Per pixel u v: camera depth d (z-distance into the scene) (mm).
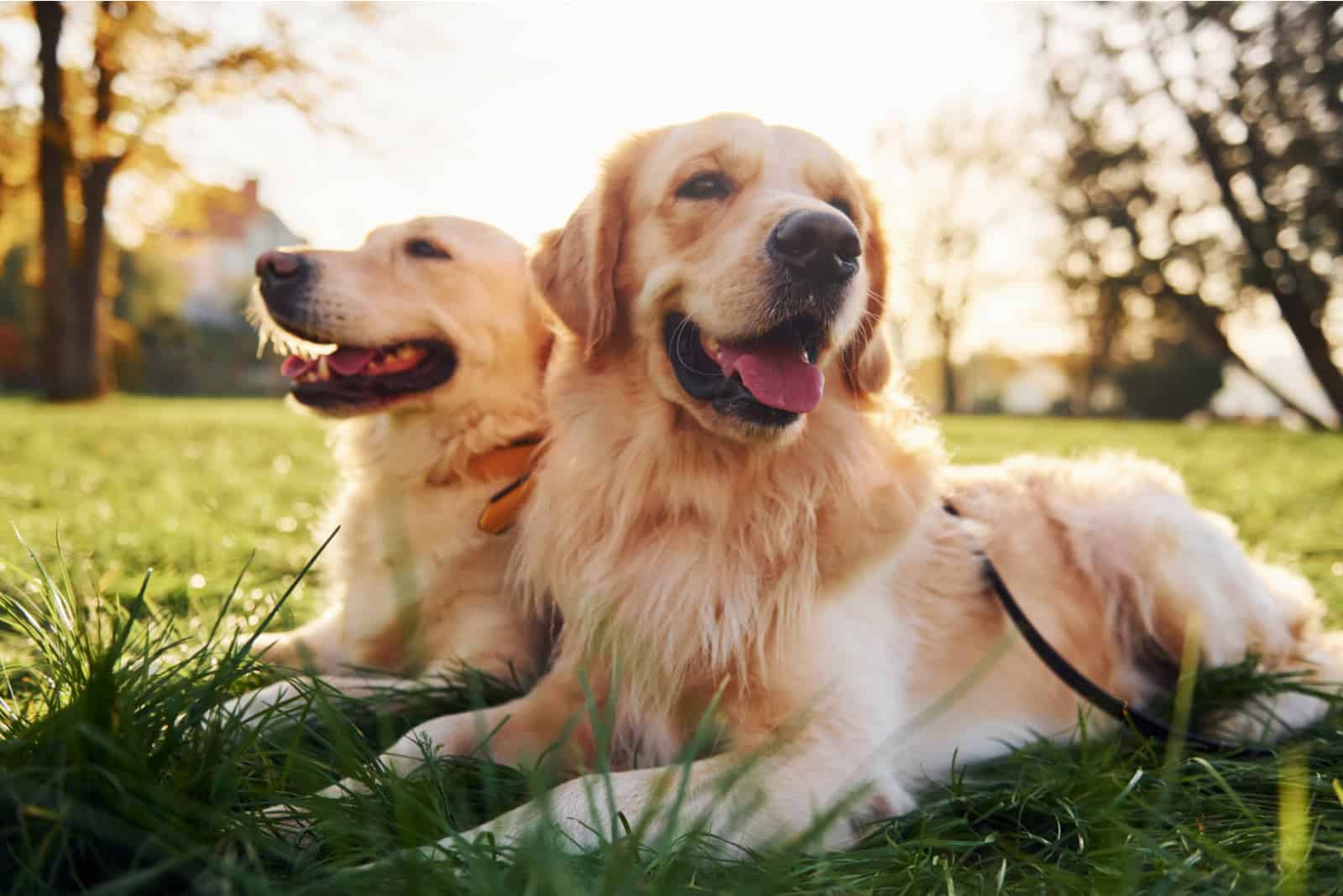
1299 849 452
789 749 572
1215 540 823
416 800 468
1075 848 513
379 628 817
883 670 654
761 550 631
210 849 418
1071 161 6113
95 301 5609
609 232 695
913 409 748
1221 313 6086
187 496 1692
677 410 649
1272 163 5398
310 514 1445
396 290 866
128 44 5105
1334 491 2066
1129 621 817
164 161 5488
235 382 9766
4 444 2715
